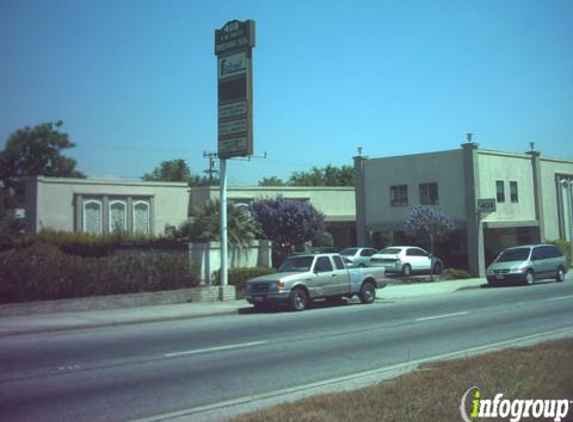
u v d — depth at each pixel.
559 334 12.84
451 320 16.02
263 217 30.77
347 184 80.06
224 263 22.66
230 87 23.08
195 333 14.48
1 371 10.08
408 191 38.91
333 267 20.73
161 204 42.16
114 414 7.42
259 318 17.50
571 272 37.25
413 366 9.75
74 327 15.98
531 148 40.94
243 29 22.80
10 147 65.25
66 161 67.44
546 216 42.06
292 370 9.88
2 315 17.53
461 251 39.31
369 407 6.52
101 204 39.91
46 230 33.72
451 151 36.91
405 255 33.44
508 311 17.78
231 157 22.77
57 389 8.73
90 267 19.86
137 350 12.07
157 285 21.44
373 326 15.10
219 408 7.59
